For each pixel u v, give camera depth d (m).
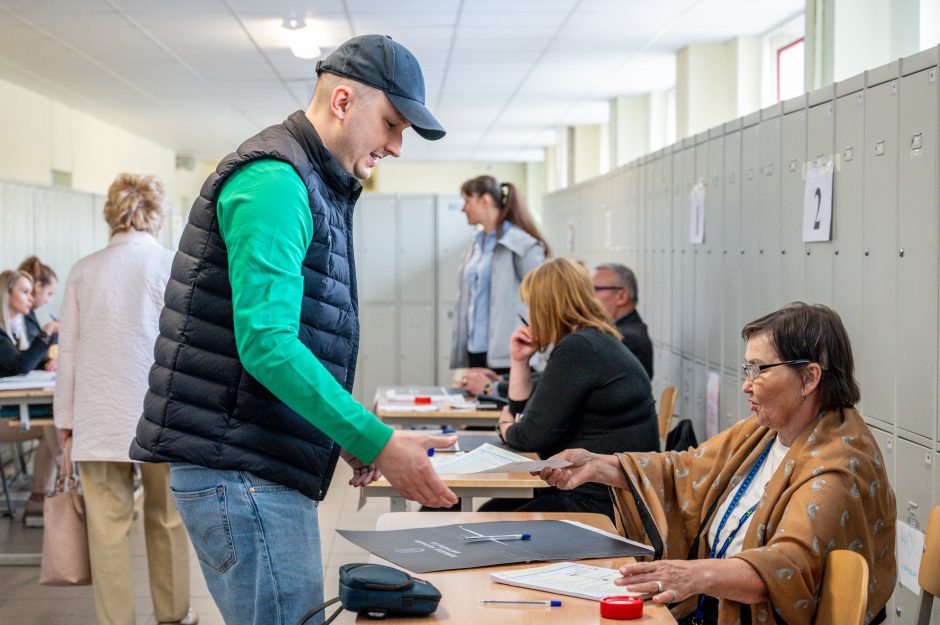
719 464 2.29
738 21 6.79
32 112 9.72
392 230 9.66
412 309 9.72
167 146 15.48
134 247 3.39
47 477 5.31
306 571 1.85
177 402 1.77
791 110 3.65
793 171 3.64
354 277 1.92
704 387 4.92
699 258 4.99
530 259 5.12
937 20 4.32
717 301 4.66
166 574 3.62
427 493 1.67
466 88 9.68
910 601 2.72
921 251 2.67
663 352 5.85
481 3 6.25
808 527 1.88
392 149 1.88
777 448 2.17
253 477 1.79
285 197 1.68
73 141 11.02
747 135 4.19
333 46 7.66
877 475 1.99
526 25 6.89
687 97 7.60
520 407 3.61
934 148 2.59
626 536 2.39
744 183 4.24
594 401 3.01
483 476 2.84
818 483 1.94
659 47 7.69
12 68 8.34
